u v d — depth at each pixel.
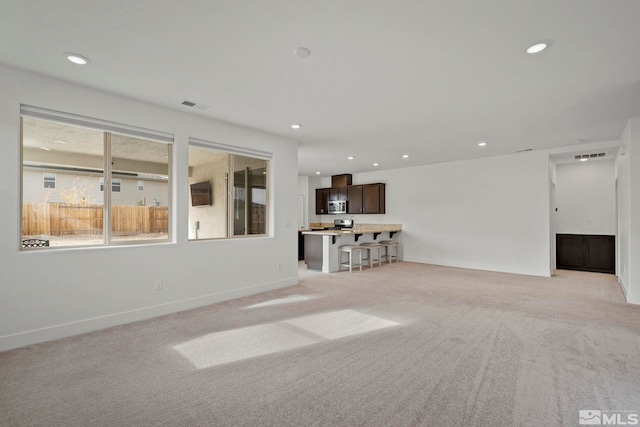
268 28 2.16
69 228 3.17
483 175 6.86
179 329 3.19
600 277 5.90
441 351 2.66
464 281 5.58
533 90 3.23
